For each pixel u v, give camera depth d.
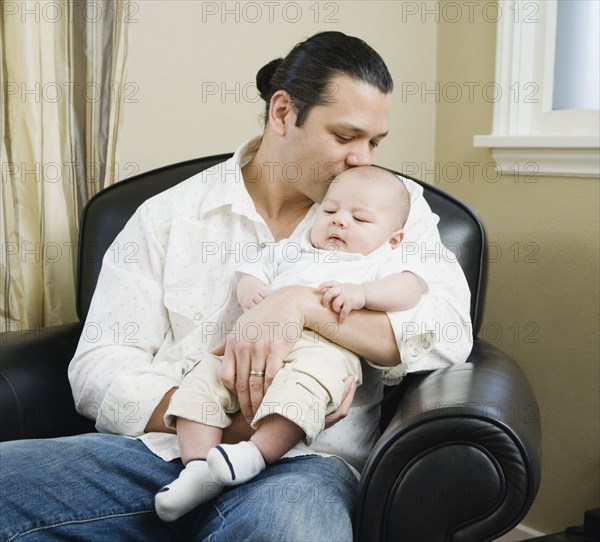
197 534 1.17
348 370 1.27
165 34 1.88
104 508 1.21
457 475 1.06
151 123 1.89
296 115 1.42
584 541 1.60
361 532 1.09
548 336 2.00
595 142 1.80
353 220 1.37
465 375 1.26
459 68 2.18
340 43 1.41
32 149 1.58
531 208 2.01
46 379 1.46
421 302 1.34
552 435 2.02
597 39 1.92
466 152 2.18
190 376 1.26
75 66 1.65
